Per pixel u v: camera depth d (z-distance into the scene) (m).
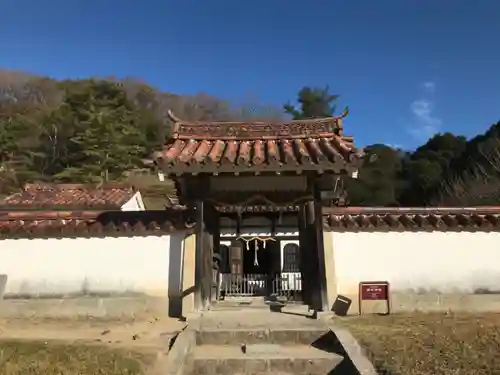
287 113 47.22
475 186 32.25
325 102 46.69
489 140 34.66
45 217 10.52
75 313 9.84
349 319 8.86
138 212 10.72
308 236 10.72
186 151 9.51
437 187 38.50
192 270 9.94
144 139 46.19
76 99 47.06
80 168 37.03
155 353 6.56
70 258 10.15
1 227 10.20
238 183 9.73
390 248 10.30
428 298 10.03
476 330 7.23
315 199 9.64
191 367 6.61
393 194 40.75
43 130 42.06
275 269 21.36
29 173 37.84
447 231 10.33
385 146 45.25
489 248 10.23
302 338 7.73
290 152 9.33
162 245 10.20
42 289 10.00
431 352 6.19
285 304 11.21
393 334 7.24
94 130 38.22
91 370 5.76
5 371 5.62
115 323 9.06
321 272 9.44
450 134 44.66
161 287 9.97
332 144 9.89
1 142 41.00
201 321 8.62
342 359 6.61
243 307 10.74
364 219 10.44
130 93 64.81
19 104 55.28
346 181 40.47
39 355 6.30
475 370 5.52
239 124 10.69
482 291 10.05
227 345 7.62
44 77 64.00
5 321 9.32
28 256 10.15
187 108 68.50
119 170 38.03
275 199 9.70
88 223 10.35
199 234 9.52
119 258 10.14
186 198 9.62
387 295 9.77
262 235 19.03
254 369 6.62
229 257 21.19
